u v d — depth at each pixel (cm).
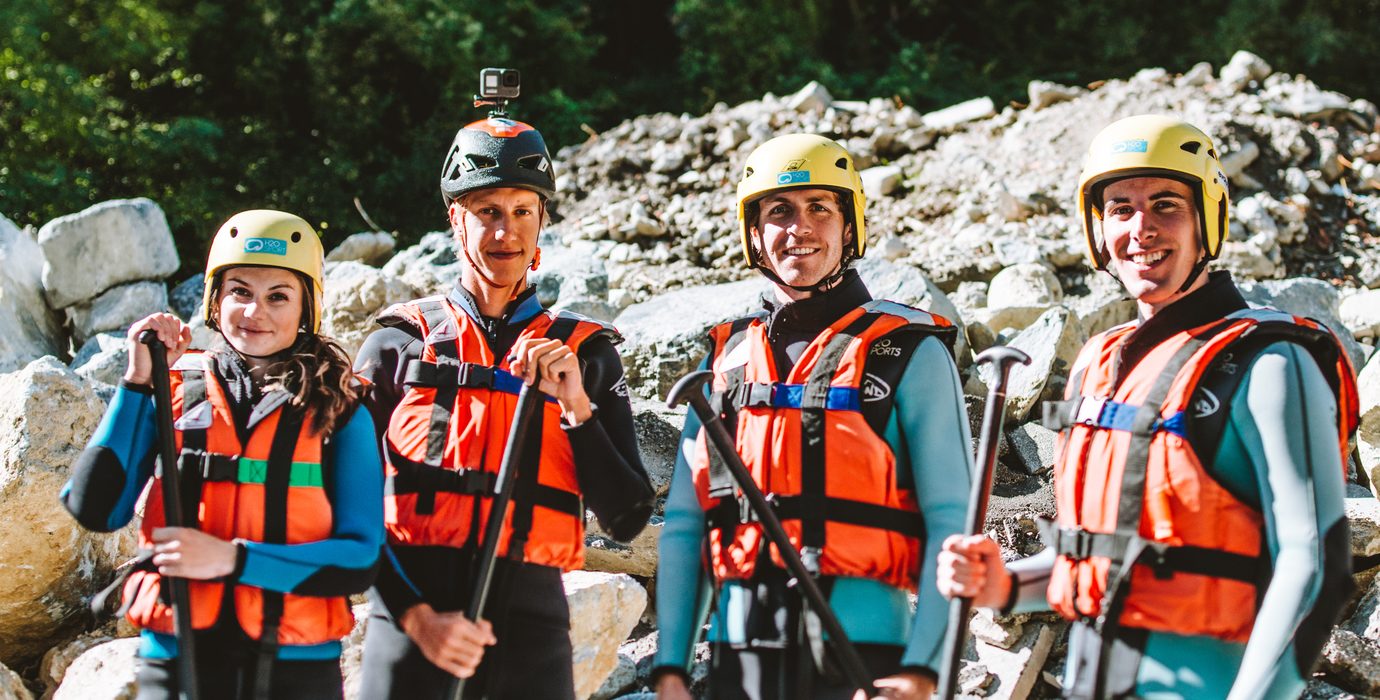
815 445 263
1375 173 703
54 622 381
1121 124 263
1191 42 1522
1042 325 495
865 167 770
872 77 1488
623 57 1556
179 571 253
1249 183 695
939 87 1449
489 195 297
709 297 554
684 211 729
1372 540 405
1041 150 741
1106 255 272
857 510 261
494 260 296
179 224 1136
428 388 288
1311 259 658
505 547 278
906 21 1617
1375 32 1502
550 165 305
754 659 260
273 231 282
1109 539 243
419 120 1354
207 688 260
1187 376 242
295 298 283
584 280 593
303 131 1336
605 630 363
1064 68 1548
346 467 275
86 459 269
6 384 378
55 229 586
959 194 712
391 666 276
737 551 264
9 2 1177
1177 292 255
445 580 275
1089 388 257
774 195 280
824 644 256
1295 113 743
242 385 275
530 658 278
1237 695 225
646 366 506
